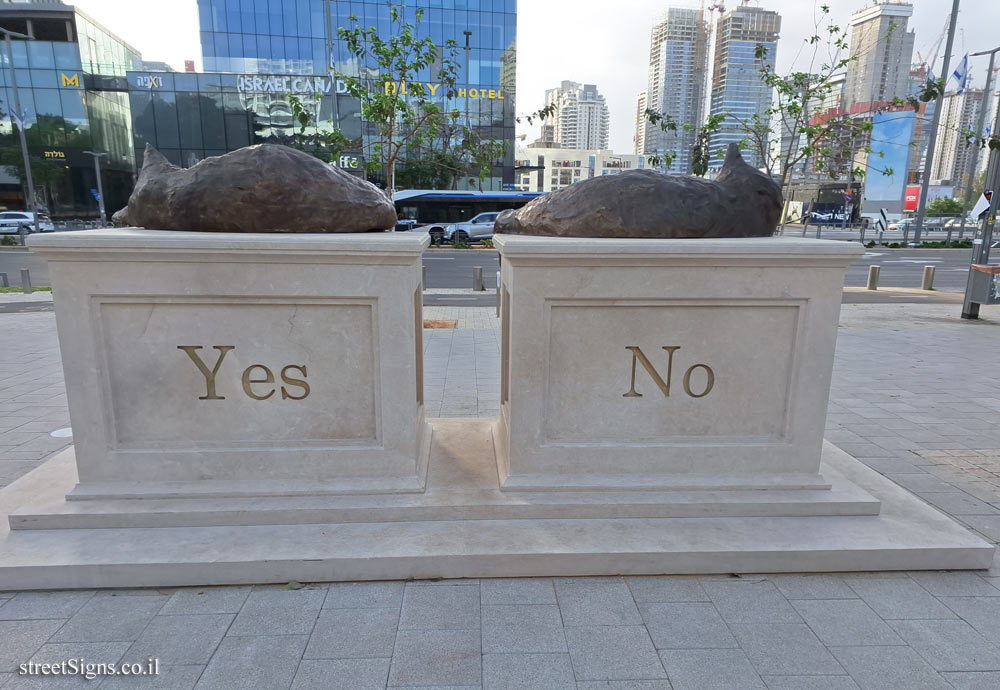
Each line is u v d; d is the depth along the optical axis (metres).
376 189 3.75
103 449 3.17
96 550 2.88
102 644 2.48
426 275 18.92
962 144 39.62
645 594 2.84
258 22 36.38
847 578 2.97
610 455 3.33
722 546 2.98
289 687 2.27
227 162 3.21
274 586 2.87
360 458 3.28
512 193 29.75
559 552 2.93
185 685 2.28
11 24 35.31
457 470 3.61
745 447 3.35
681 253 3.03
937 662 2.42
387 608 2.72
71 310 2.98
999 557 3.16
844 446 4.80
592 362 3.26
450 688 2.27
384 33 35.03
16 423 5.22
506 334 3.83
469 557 2.90
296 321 3.13
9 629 2.56
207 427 3.22
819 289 3.14
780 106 9.98
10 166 36.81
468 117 35.97
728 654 2.46
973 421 5.43
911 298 14.18
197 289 3.01
